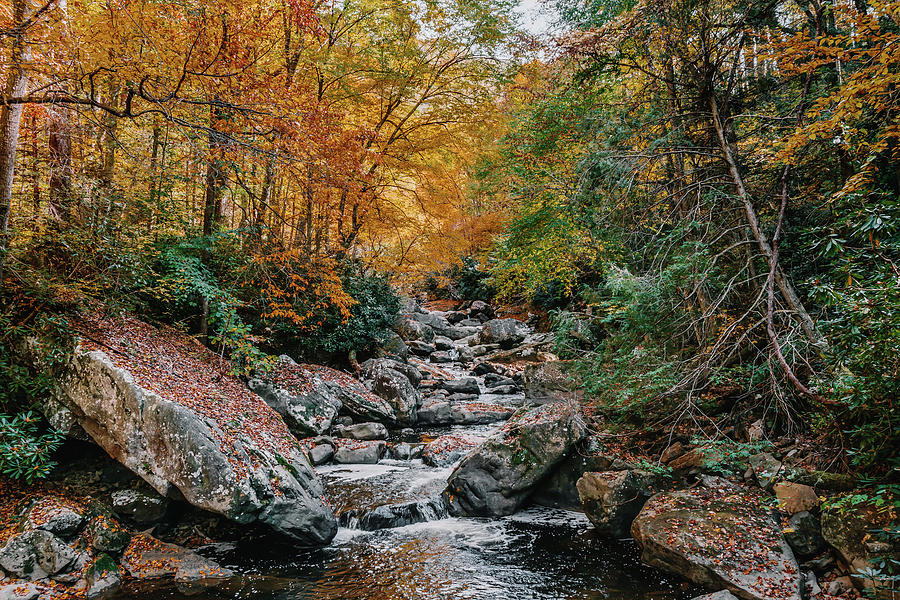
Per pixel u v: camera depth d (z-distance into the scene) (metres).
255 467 6.34
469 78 13.10
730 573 5.01
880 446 4.88
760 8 7.08
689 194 8.77
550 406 8.91
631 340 7.93
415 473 9.05
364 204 8.45
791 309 6.88
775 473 6.11
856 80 4.74
